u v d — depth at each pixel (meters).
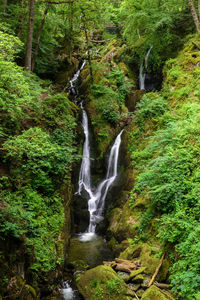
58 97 9.13
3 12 10.91
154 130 9.42
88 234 8.69
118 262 5.97
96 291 4.99
